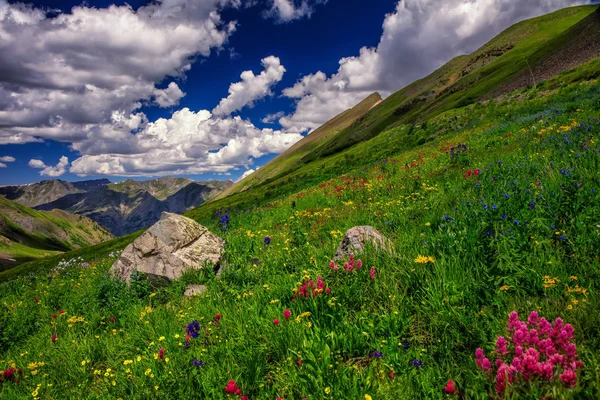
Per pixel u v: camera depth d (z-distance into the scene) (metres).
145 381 4.49
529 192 6.28
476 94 119.50
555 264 4.23
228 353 4.46
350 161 58.59
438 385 3.17
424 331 4.14
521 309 3.77
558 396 2.55
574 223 4.86
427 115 135.50
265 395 3.72
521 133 16.38
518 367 2.73
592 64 42.53
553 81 44.84
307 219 12.36
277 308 5.25
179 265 9.75
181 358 4.66
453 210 7.03
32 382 5.60
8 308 10.28
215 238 11.34
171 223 10.59
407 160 22.09
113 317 7.60
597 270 3.89
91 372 5.54
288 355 4.17
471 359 3.37
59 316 8.64
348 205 12.57
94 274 13.16
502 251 4.78
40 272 16.58
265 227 13.90
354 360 4.04
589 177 6.13
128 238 104.62
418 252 5.59
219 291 7.31
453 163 14.41
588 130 10.84
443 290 4.41
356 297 4.98
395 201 10.30
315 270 6.12
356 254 6.05
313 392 3.44
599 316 3.27
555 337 3.00
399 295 4.71
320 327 4.54
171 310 7.29
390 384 3.36
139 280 9.62
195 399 3.96
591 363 2.82
